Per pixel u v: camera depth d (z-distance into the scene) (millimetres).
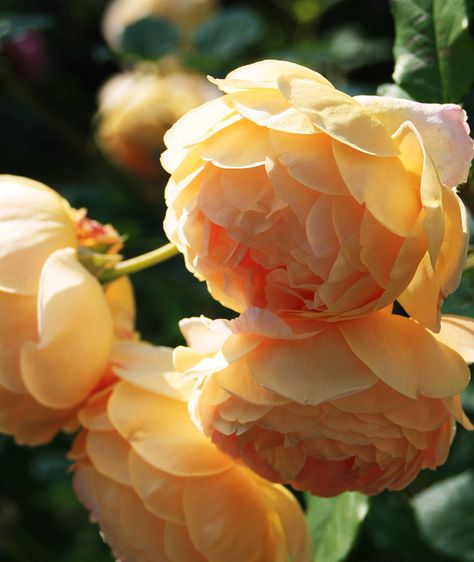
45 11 1319
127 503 657
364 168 563
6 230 661
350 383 579
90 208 999
